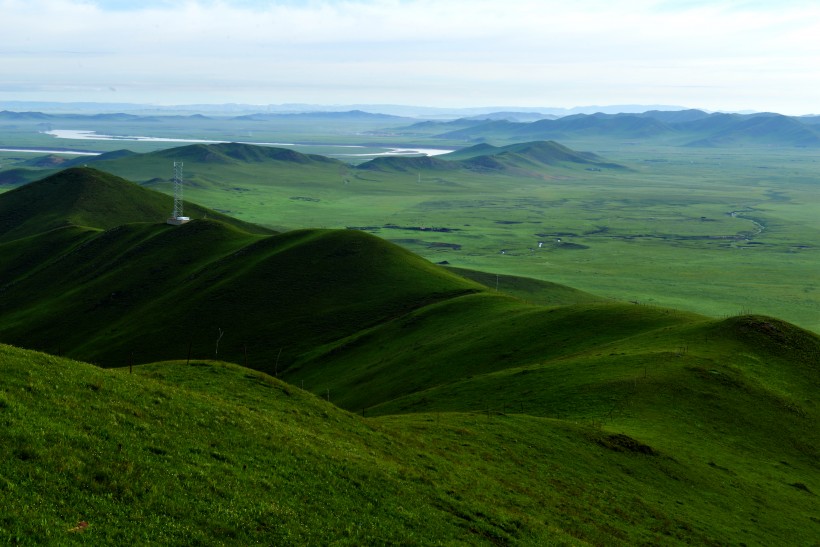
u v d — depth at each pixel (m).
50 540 25.27
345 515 35.41
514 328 122.44
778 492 62.00
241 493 33.91
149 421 39.31
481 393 88.81
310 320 165.88
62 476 29.72
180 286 199.75
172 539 28.25
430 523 37.62
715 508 55.91
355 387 120.06
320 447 44.94
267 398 58.56
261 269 191.75
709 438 70.25
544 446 61.16
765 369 88.38
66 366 44.41
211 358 155.12
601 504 51.12
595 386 80.44
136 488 30.95
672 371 83.25
